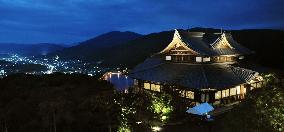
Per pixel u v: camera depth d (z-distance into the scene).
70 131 29.59
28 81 42.09
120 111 31.89
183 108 40.84
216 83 44.03
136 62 149.75
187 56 50.44
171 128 35.34
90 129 30.33
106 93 32.66
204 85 43.22
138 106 33.69
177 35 50.34
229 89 47.28
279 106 15.84
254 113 16.67
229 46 53.75
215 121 36.94
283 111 15.64
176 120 38.38
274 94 16.44
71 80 44.88
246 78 48.12
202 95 43.88
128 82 64.81
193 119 38.00
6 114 31.38
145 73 52.56
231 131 17.64
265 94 16.80
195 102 44.16
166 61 53.41
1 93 36.53
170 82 45.75
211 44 51.88
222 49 52.66
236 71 49.78
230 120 18.00
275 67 86.69
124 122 30.88
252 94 17.75
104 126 30.89
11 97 35.28
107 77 67.94
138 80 55.25
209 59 49.88
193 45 50.12
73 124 30.44
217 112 41.75
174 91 42.59
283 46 105.75
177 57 51.66
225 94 46.59
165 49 52.66
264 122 16.06
